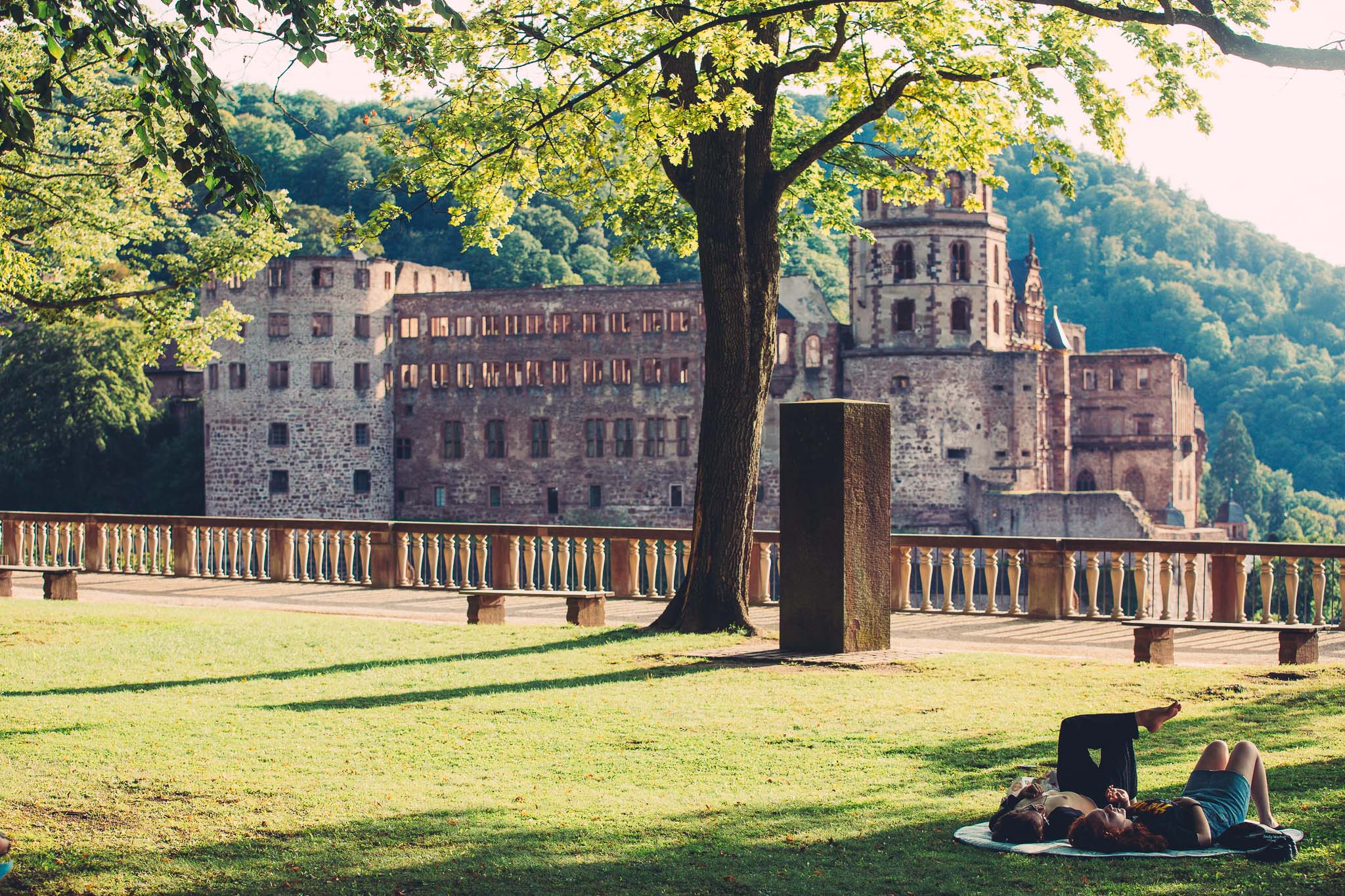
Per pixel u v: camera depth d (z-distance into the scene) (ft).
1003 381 322.55
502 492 354.74
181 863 30.50
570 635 65.05
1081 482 420.36
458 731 44.09
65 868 30.22
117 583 91.97
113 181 107.65
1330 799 33.73
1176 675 52.75
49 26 42.50
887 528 59.11
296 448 348.38
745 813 34.17
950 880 28.53
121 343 343.87
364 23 56.85
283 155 501.97
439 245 495.82
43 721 45.85
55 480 347.36
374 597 85.05
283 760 40.22
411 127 73.41
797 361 331.16
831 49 70.13
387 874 29.53
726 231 66.54
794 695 49.65
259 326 347.15
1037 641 65.26
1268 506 585.63
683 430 343.46
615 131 69.97
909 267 324.19
